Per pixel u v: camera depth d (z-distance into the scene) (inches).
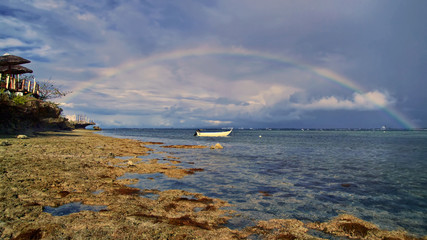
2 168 464.4
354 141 2544.3
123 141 1771.7
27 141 978.7
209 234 259.3
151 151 1144.2
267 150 1396.4
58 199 336.5
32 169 481.7
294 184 535.5
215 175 604.7
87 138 1675.7
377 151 1412.4
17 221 254.1
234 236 260.8
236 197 419.2
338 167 800.3
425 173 703.7
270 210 358.0
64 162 591.2
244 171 679.1
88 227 252.1
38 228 241.1
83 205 324.2
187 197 398.6
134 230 252.4
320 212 358.3
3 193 331.0
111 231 246.2
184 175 581.9
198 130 3280.0
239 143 2025.1
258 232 276.5
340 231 289.9
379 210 376.2
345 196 449.1
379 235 284.5
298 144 1988.2
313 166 805.9
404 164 887.7
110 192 390.6
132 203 343.3
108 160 708.0
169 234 250.1
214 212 334.0
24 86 1505.9
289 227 294.7
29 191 351.9
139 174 559.2
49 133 1699.1
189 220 297.7
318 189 496.7
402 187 524.7
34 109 1573.6
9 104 1255.5
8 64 1370.6
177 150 1290.6
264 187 499.2
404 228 309.0
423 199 434.6
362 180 595.5
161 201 366.0
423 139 3002.0
